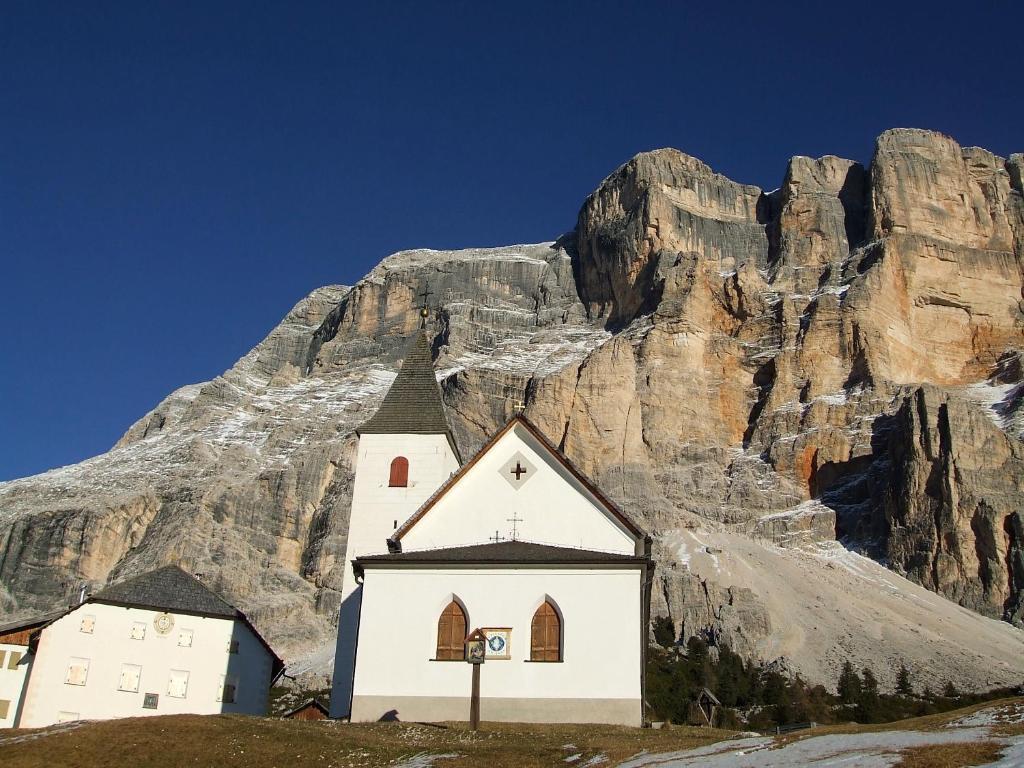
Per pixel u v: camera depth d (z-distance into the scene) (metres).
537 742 42.09
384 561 51.19
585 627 49.69
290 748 40.62
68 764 38.38
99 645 67.12
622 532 55.41
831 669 136.38
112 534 190.25
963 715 40.78
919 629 152.25
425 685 49.16
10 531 186.00
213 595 72.88
